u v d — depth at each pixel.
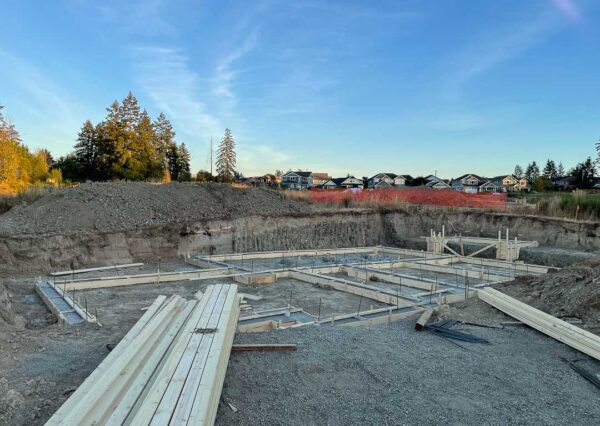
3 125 27.77
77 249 11.87
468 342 5.95
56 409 3.99
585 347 5.55
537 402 4.32
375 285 10.01
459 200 22.09
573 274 7.62
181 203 16.22
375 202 20.27
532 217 16.41
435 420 3.93
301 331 6.15
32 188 17.92
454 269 11.30
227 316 5.37
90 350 5.53
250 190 18.81
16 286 9.29
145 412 3.18
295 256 14.16
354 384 4.57
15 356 5.17
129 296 8.63
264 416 3.91
